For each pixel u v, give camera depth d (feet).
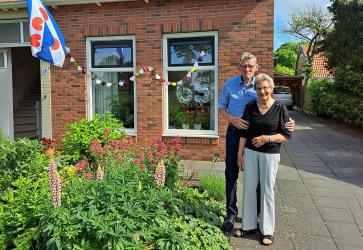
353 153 30.25
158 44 26.40
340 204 16.72
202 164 24.97
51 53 23.76
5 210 12.46
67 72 28.30
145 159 13.97
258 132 12.64
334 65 63.82
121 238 9.67
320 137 40.19
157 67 26.58
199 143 26.08
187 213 13.38
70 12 27.84
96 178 11.68
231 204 13.70
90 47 28.02
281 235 13.38
